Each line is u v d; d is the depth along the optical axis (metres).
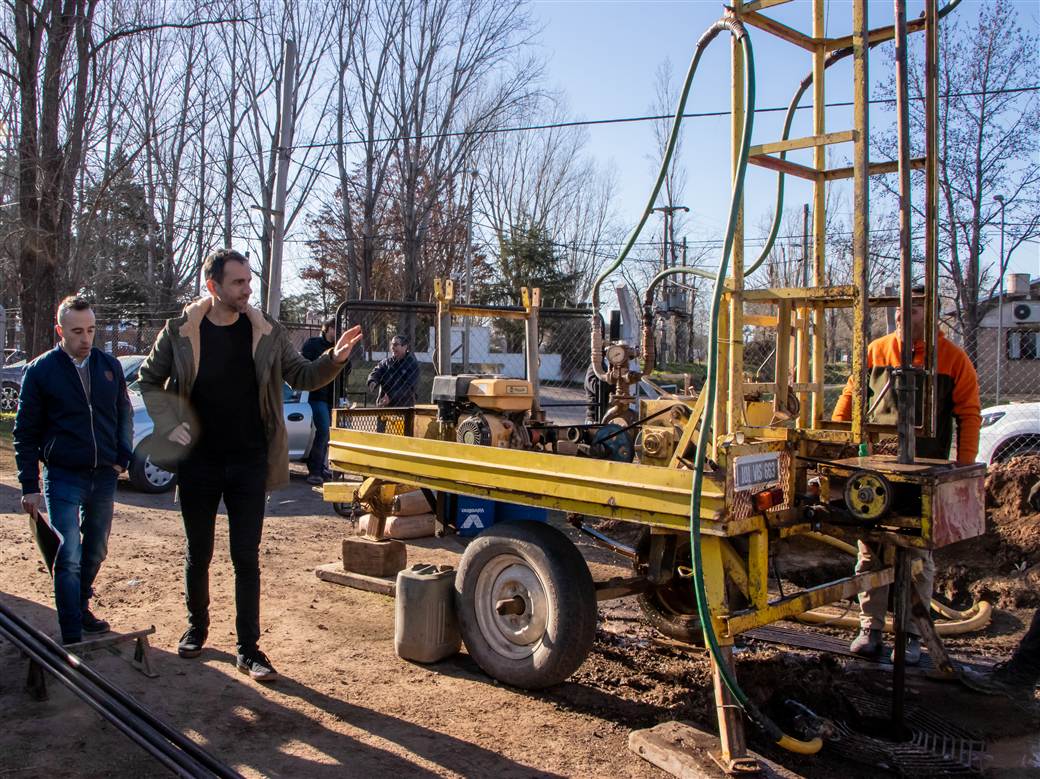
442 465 4.75
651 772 3.58
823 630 5.61
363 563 6.29
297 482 10.88
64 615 4.40
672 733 3.75
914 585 4.59
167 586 6.04
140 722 3.48
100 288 22.88
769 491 3.78
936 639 4.41
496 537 4.46
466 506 5.23
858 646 5.00
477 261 38.31
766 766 3.52
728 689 3.58
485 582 4.57
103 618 5.31
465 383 5.68
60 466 4.57
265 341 4.41
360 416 6.11
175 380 4.27
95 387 4.66
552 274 37.94
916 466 3.68
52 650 4.06
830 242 16.03
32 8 15.34
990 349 18.22
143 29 16.61
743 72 3.77
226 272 4.21
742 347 3.85
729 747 3.49
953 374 4.82
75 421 4.57
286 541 7.68
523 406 5.67
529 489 4.29
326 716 4.03
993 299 15.79
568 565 4.23
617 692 4.42
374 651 4.94
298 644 4.99
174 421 4.34
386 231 31.62
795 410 4.80
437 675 4.61
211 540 4.62
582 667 4.77
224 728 3.85
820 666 4.83
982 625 5.68
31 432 4.51
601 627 5.58
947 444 4.84
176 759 3.27
